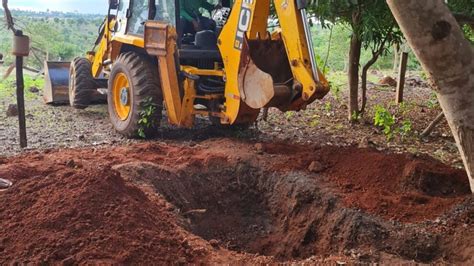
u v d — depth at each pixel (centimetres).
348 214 481
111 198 408
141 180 529
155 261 362
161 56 682
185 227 459
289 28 575
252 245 538
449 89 398
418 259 429
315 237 508
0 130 775
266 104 583
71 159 536
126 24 782
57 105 1013
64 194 403
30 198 407
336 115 927
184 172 575
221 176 589
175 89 693
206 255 388
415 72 1747
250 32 616
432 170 525
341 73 1577
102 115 923
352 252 435
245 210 579
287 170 575
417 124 875
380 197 498
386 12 691
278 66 617
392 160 556
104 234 371
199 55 713
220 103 708
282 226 545
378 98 1142
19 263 345
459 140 414
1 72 1536
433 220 457
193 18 751
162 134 768
